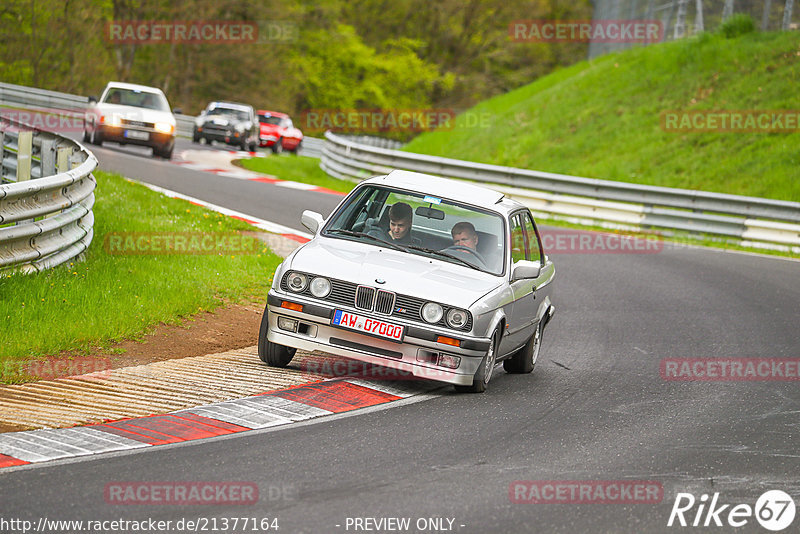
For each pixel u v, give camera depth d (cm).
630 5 16775
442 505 1938
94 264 3962
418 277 2919
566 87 13862
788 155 9719
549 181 8788
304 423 2469
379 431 2452
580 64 16275
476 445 2409
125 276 3831
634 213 8288
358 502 1914
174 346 3178
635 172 10550
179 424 2355
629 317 4719
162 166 8975
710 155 10319
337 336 2873
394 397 2839
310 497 1920
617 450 2477
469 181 9225
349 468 2127
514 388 3162
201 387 2705
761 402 3172
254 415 2488
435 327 2827
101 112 9569
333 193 8775
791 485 2275
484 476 2158
